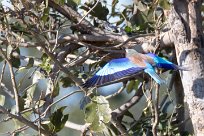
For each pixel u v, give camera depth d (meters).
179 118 13.51
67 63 13.17
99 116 11.67
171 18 11.81
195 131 11.52
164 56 12.98
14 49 12.19
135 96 13.53
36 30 12.00
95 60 13.62
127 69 9.76
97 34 13.10
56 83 12.42
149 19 13.59
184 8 11.70
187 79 11.55
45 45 12.26
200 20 11.72
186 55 11.59
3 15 11.77
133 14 13.26
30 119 12.85
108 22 13.62
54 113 12.14
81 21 12.58
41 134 12.09
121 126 12.64
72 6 13.27
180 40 11.66
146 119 13.25
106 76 9.77
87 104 11.70
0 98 12.43
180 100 13.62
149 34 12.55
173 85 14.62
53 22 13.22
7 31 11.93
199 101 11.45
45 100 12.52
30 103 12.28
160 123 13.06
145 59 9.84
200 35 11.64
